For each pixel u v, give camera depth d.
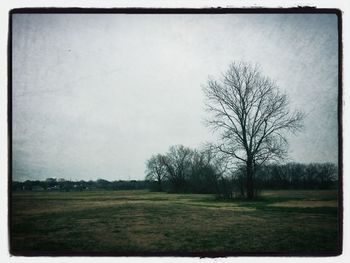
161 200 13.88
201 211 12.48
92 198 12.91
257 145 14.43
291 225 10.75
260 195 14.20
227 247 9.28
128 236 10.09
